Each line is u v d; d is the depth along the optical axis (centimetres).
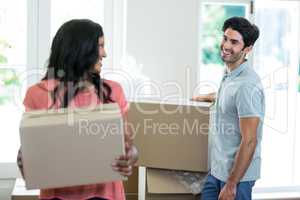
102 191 133
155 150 207
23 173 126
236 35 182
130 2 269
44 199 133
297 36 305
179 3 275
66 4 281
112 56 285
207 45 285
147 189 207
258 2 297
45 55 281
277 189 293
